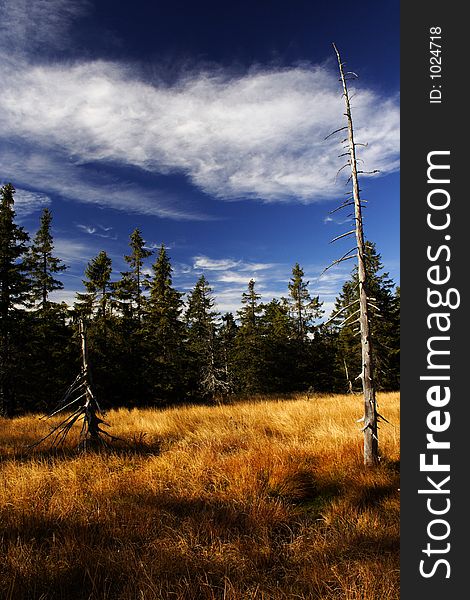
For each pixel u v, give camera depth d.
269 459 7.14
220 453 7.91
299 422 11.06
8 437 10.86
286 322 35.25
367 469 6.66
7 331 20.06
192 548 4.41
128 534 4.68
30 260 23.62
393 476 6.32
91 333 22.95
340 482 6.37
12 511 5.22
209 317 30.78
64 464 7.45
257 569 4.06
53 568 3.93
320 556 4.24
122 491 6.10
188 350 30.31
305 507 5.86
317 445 8.12
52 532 4.86
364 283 7.38
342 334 32.06
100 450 8.51
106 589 3.76
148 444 9.60
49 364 22.81
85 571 3.88
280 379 33.47
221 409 15.36
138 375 24.59
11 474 6.81
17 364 20.95
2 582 3.66
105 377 23.33
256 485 6.13
